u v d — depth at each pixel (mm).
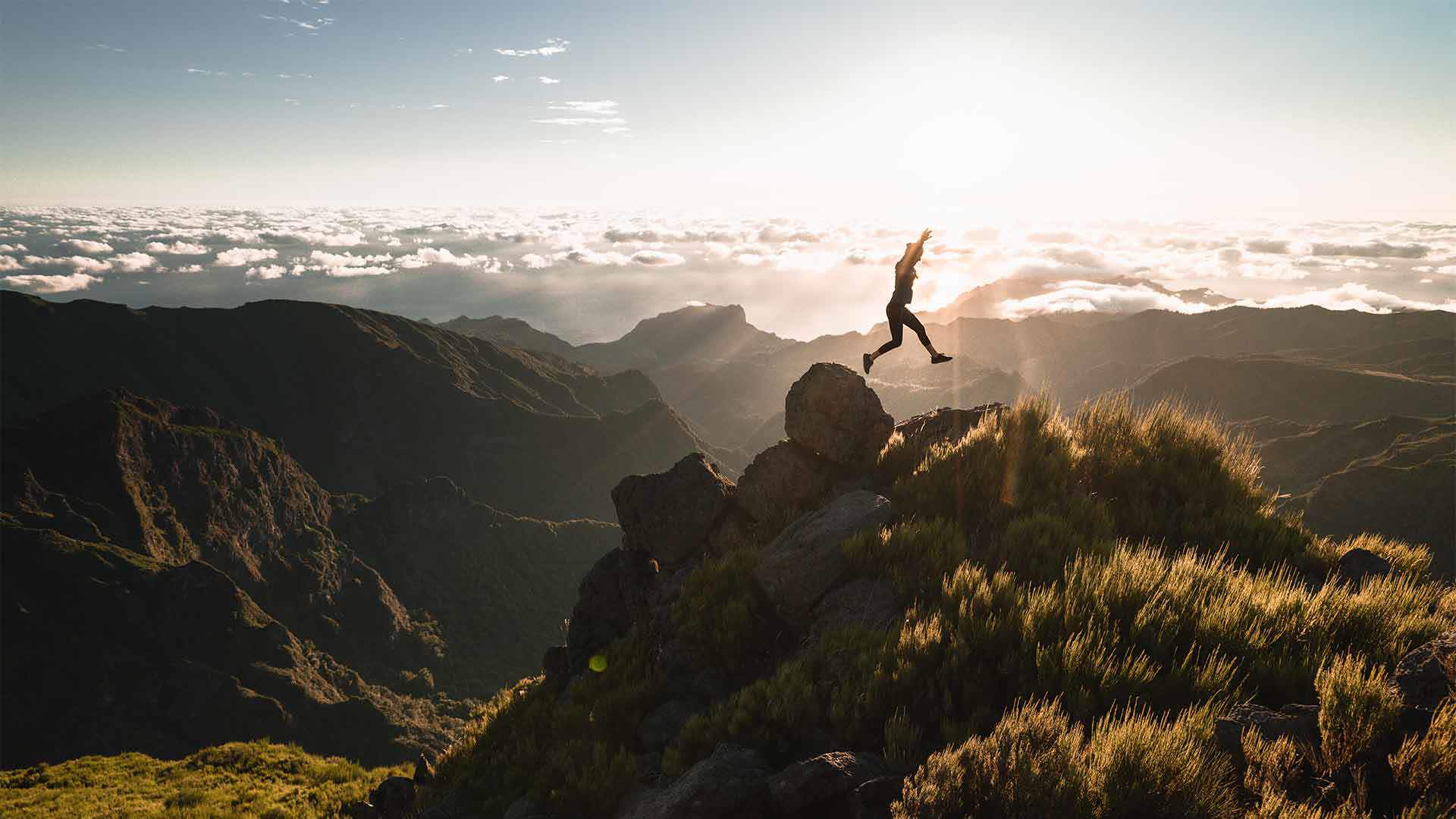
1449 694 4691
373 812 12766
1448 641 5199
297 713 152250
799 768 5559
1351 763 4461
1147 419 12453
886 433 13477
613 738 9422
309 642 185500
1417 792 4176
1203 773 4445
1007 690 6359
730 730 7000
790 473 13062
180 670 154875
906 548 9320
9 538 170125
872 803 5160
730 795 5699
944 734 5867
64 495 195125
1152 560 8117
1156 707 5812
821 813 5496
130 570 171125
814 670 7504
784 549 10016
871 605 8875
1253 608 6887
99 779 21484
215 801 17844
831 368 13758
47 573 166250
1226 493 10648
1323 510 150250
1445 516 135375
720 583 10422
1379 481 147625
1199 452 11555
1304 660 5953
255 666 161250
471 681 199000
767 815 5652
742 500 13438
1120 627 6945
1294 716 4969
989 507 10586
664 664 10336
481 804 10055
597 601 14500
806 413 13250
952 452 12266
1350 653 6105
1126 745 4590
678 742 7766
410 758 142000
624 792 8086
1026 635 6637
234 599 173875
